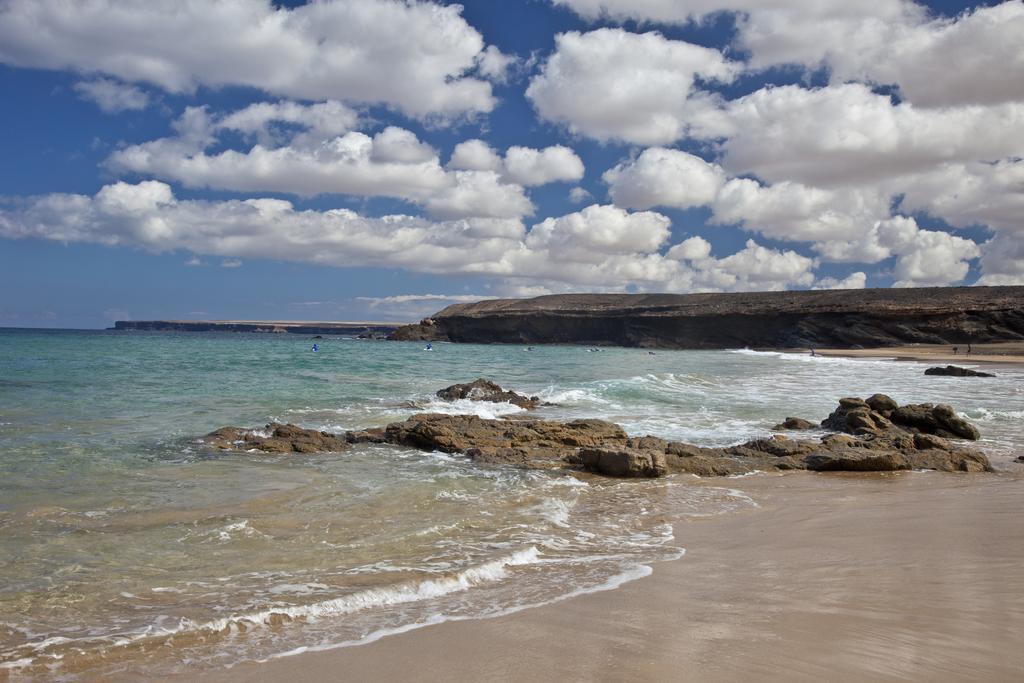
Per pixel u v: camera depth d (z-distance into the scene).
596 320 136.50
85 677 4.25
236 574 6.24
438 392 24.11
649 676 4.07
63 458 11.59
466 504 9.30
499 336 143.38
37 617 5.24
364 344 96.06
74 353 46.00
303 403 21.31
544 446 14.59
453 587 5.96
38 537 7.25
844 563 6.55
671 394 26.28
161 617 5.22
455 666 4.29
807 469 12.78
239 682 4.13
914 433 16.67
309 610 5.34
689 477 11.95
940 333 92.25
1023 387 32.03
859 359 65.50
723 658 4.32
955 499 9.98
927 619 5.00
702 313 122.00
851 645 4.51
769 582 5.97
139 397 21.03
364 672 4.24
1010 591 5.66
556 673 4.15
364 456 13.27
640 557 6.89
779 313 111.88
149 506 8.65
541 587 5.92
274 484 10.23
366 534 7.61
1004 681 3.97
